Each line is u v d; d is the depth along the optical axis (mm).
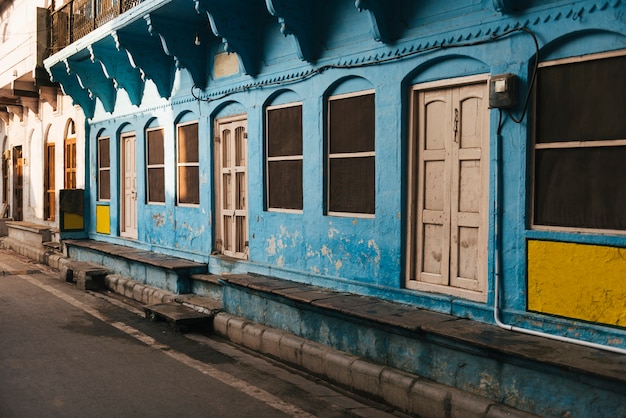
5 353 7199
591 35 4977
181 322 8328
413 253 6570
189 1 8719
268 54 8562
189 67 9859
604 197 4941
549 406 4633
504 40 5535
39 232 16688
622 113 4820
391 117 6641
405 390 5543
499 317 5531
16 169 21234
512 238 5484
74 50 12234
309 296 6953
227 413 5434
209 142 9977
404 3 6484
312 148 7773
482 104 5879
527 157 5391
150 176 12172
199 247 10383
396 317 5891
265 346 7340
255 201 8898
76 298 11016
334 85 7473
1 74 19609
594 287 4891
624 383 4121
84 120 14914
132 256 11094
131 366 6797
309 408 5625
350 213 7324
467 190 6035
